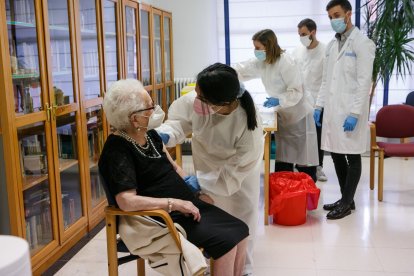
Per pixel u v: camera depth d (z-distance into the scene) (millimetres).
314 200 3082
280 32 5055
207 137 1926
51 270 2400
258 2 5031
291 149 3510
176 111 2033
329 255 2555
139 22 3947
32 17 2273
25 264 835
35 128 2314
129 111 1623
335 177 4230
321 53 3908
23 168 2246
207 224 1726
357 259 2498
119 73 3475
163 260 1637
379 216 3162
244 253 1934
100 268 2426
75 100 2701
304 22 3852
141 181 1697
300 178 3102
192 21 5152
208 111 1698
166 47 5000
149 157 1720
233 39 5172
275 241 2766
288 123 3418
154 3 5145
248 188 2082
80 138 2775
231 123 1841
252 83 5102
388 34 4238
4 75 1980
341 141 3043
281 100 3197
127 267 2432
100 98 3084
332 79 3074
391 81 4953
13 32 2141
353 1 4848
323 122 3180
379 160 3461
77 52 2715
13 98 2062
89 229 2957
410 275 2301
